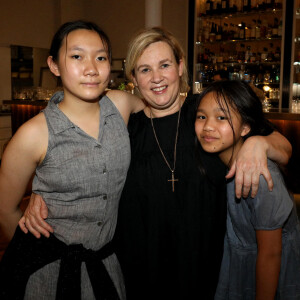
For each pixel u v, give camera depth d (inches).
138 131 62.6
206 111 50.6
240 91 50.5
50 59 51.2
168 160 59.6
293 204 54.7
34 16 277.9
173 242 59.8
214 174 58.4
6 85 265.3
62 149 48.6
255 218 49.8
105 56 49.5
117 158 51.9
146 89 58.7
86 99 48.6
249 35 248.1
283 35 227.9
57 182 48.9
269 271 50.3
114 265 55.4
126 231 61.7
